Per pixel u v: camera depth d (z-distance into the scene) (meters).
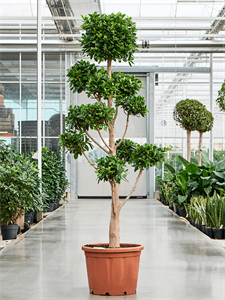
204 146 12.38
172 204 10.14
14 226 6.25
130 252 3.21
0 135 11.77
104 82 3.31
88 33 3.49
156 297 3.18
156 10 10.98
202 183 8.26
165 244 5.50
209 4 10.62
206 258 4.64
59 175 10.28
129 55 3.63
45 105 12.72
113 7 10.99
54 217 8.66
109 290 3.22
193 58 13.02
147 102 13.70
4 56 11.91
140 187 13.93
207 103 12.92
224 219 6.22
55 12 10.16
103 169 3.14
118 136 14.20
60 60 12.74
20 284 3.60
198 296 3.22
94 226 7.26
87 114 3.28
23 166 6.85
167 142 13.30
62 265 4.32
